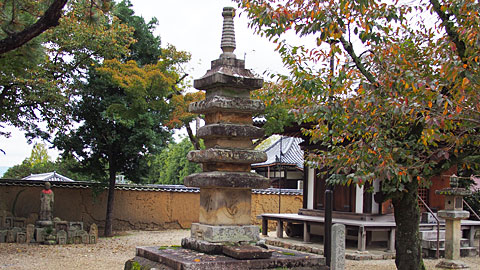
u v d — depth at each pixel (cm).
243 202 855
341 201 1677
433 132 688
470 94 739
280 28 855
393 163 760
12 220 1806
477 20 732
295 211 2566
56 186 2028
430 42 886
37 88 1628
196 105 895
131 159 1992
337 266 820
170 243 1752
